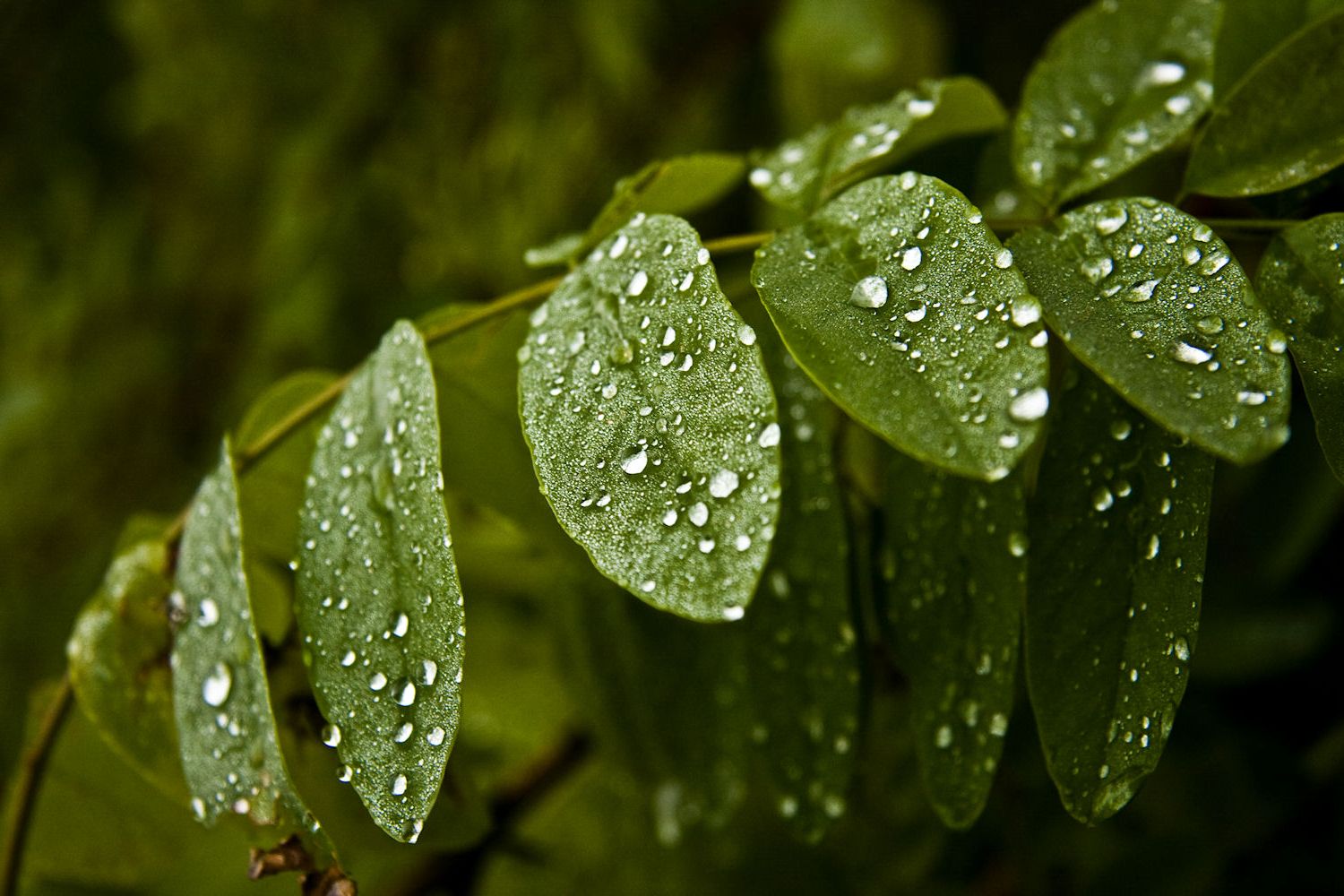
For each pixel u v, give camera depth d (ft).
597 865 1.52
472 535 1.34
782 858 1.43
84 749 1.22
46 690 1.25
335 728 1.03
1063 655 1.05
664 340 1.03
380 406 1.07
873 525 1.14
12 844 1.19
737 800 1.20
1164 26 1.18
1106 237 1.06
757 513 1.00
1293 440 1.35
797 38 1.80
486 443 1.17
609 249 1.06
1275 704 1.49
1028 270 1.05
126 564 1.15
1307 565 1.49
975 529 1.09
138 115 2.45
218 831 1.36
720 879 1.44
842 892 1.41
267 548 1.20
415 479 1.04
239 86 2.34
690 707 1.21
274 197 2.28
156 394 2.47
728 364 1.02
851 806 1.39
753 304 1.15
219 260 2.46
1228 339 1.02
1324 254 1.08
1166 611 1.04
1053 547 1.06
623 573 1.00
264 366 2.18
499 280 2.07
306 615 1.06
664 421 1.02
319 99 2.28
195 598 1.10
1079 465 1.07
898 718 1.35
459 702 1.02
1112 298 1.04
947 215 1.04
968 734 1.09
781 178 1.15
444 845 1.14
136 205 2.53
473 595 1.46
